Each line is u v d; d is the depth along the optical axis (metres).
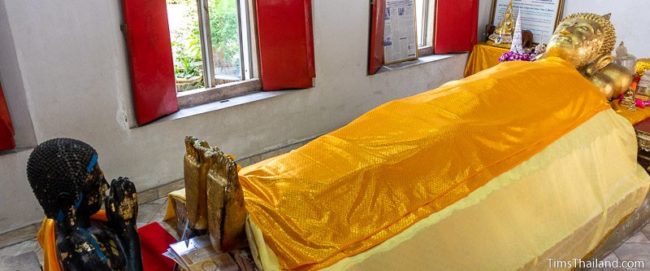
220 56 3.67
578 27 2.67
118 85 2.97
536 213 2.10
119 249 1.24
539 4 4.85
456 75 5.14
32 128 2.75
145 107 3.07
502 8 5.11
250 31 3.69
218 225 1.51
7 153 2.70
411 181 1.83
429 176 1.87
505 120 2.15
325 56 3.99
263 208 1.59
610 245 2.59
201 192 1.59
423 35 5.07
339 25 4.00
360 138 1.91
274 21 3.58
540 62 2.62
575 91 2.48
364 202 1.71
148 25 2.97
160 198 3.32
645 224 2.85
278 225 1.58
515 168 2.12
